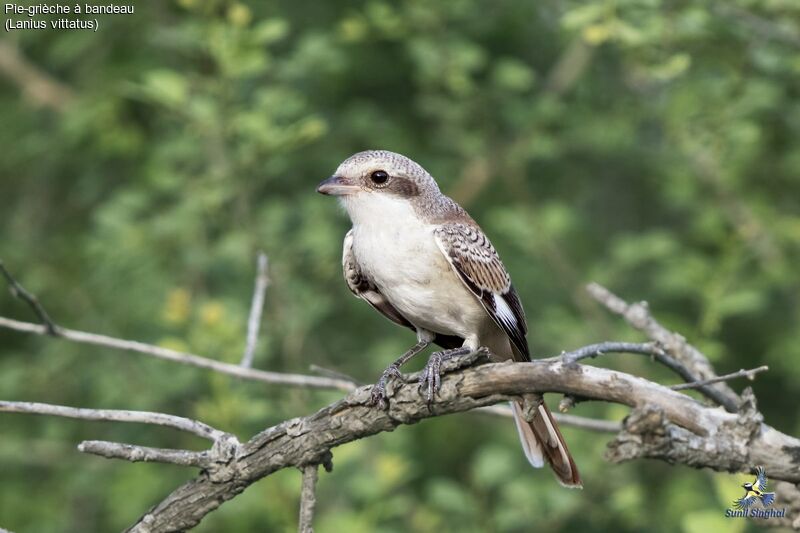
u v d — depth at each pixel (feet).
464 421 46.44
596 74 46.03
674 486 38.93
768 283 42.42
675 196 43.86
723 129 37.99
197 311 36.40
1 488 44.29
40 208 48.65
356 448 32.81
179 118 37.96
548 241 41.81
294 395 35.24
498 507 37.63
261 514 36.70
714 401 21.29
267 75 42.63
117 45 44.73
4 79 50.31
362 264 26.48
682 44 37.24
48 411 19.80
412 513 37.04
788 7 35.63
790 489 21.89
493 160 43.62
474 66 41.63
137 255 41.32
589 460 37.22
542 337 42.75
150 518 20.33
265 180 40.81
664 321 38.96
